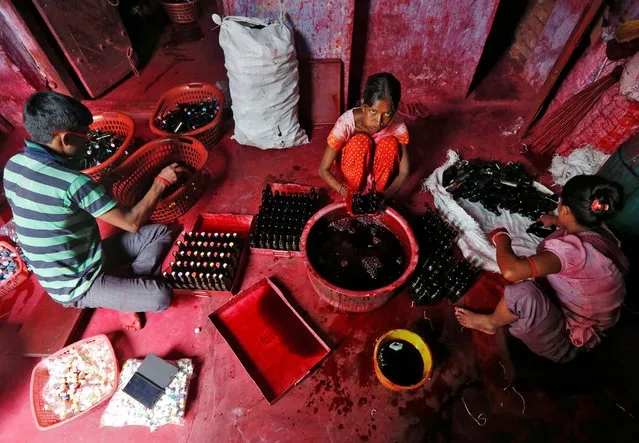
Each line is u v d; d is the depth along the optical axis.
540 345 2.40
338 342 2.80
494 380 2.61
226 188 3.72
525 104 4.38
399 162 2.98
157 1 5.60
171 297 2.85
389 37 3.92
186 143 3.63
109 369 2.66
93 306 2.76
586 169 3.56
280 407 2.55
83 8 4.07
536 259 2.11
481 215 3.33
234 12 3.46
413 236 2.79
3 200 3.77
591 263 2.03
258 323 2.88
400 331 2.63
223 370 2.70
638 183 2.78
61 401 2.54
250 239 3.23
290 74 3.48
